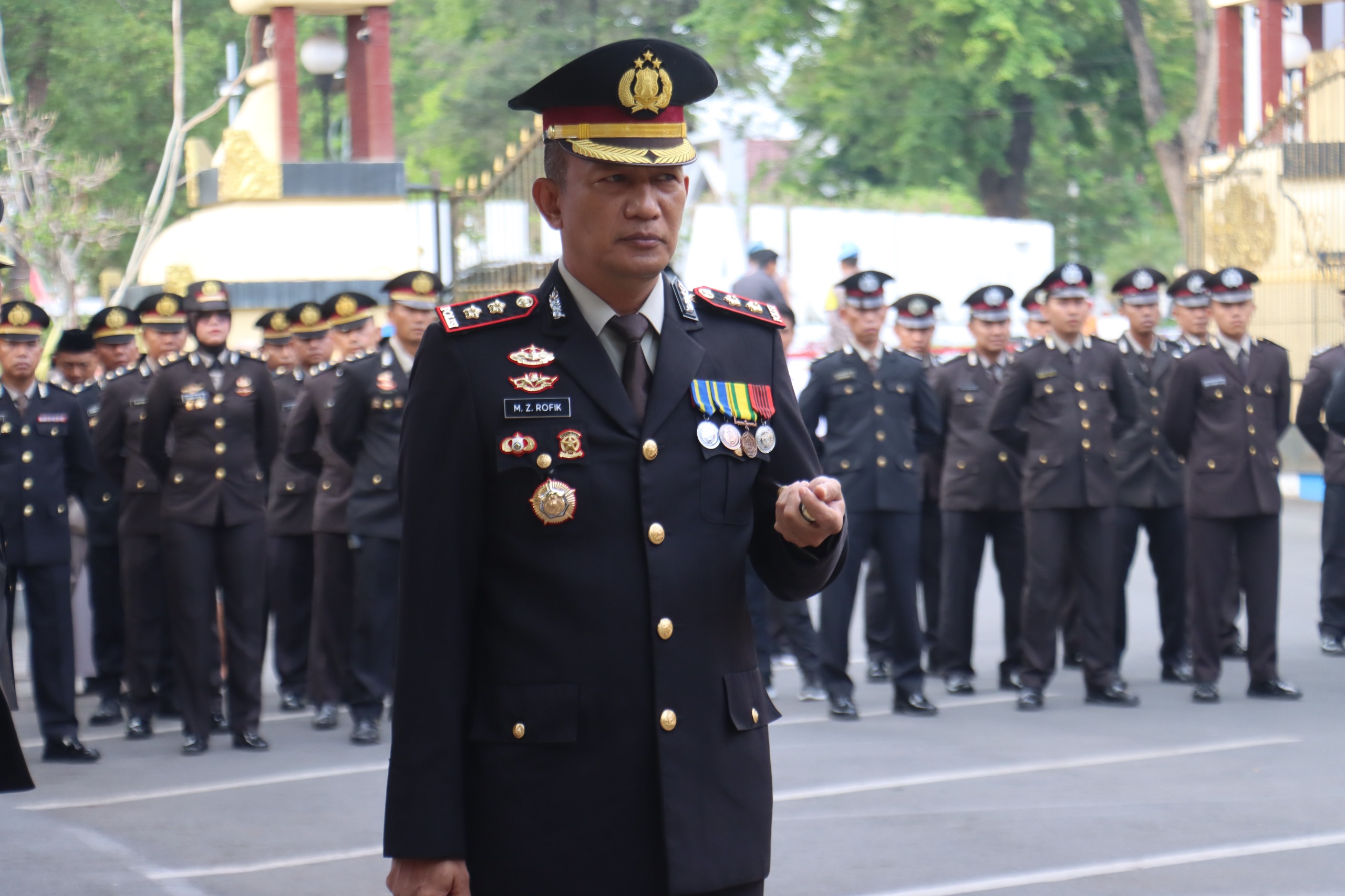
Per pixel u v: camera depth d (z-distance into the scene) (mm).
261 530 12891
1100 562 13820
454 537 4297
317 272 25438
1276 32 32938
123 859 9250
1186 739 12227
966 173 50875
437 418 4359
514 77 49938
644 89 4262
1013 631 15055
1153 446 15242
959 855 8984
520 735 4223
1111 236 62156
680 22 51344
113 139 42000
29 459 12352
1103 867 8727
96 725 14477
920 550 16812
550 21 51594
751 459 4480
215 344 12914
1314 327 29938
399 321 13273
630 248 4320
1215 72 45312
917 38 50375
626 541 4305
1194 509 13836
